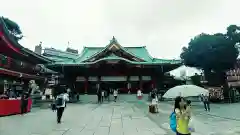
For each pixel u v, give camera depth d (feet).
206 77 124.36
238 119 43.80
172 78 128.16
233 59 110.52
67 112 52.90
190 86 25.12
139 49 143.43
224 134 29.14
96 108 63.26
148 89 119.34
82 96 103.35
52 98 82.48
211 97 102.01
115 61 109.50
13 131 28.58
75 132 28.37
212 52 109.70
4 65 74.08
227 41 107.45
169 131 29.68
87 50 141.90
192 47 119.65
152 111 51.85
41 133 27.43
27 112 52.37
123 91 119.75
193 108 71.20
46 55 150.41
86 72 115.75
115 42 117.91
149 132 28.94
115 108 63.21
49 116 45.06
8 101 45.85
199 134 29.14
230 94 104.37
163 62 113.09
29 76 92.02
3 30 66.69
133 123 36.47
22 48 77.77
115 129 30.89
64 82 114.73
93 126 33.19
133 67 116.37
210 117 47.80
